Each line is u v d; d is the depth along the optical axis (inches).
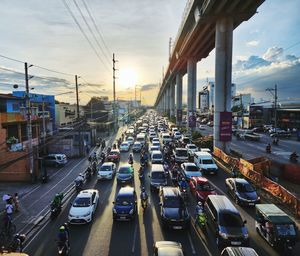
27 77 1095.0
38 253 563.2
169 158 1459.2
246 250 449.7
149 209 801.6
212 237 628.1
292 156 1483.8
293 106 2967.5
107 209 803.4
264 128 3063.5
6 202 800.9
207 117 4808.1
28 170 1147.3
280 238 550.9
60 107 2669.8
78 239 617.3
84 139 1883.6
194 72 3036.4
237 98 4840.1
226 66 1649.9
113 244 592.1
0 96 1453.0
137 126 3486.7
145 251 561.6
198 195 845.2
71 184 1101.7
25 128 1569.9
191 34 2103.8
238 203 821.9
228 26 1635.1
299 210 733.9
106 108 4264.3
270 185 911.7
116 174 1213.1
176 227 642.2
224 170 1288.1
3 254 442.0
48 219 746.2
